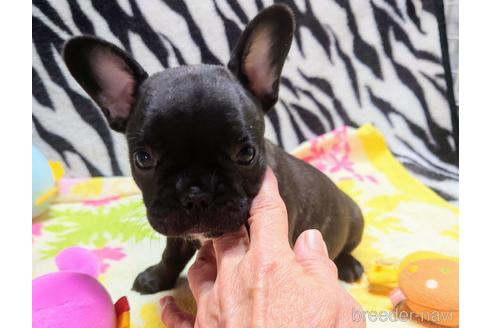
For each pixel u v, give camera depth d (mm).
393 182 500
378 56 534
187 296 339
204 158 242
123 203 475
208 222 238
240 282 204
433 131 544
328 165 524
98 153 527
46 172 448
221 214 238
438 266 314
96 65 278
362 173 513
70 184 486
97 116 516
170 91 248
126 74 277
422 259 326
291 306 188
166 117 239
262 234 219
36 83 498
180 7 498
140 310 327
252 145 250
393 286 337
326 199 346
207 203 236
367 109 551
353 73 539
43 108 507
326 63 533
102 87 283
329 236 349
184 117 237
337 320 193
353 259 378
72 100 507
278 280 197
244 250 230
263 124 273
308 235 232
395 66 536
